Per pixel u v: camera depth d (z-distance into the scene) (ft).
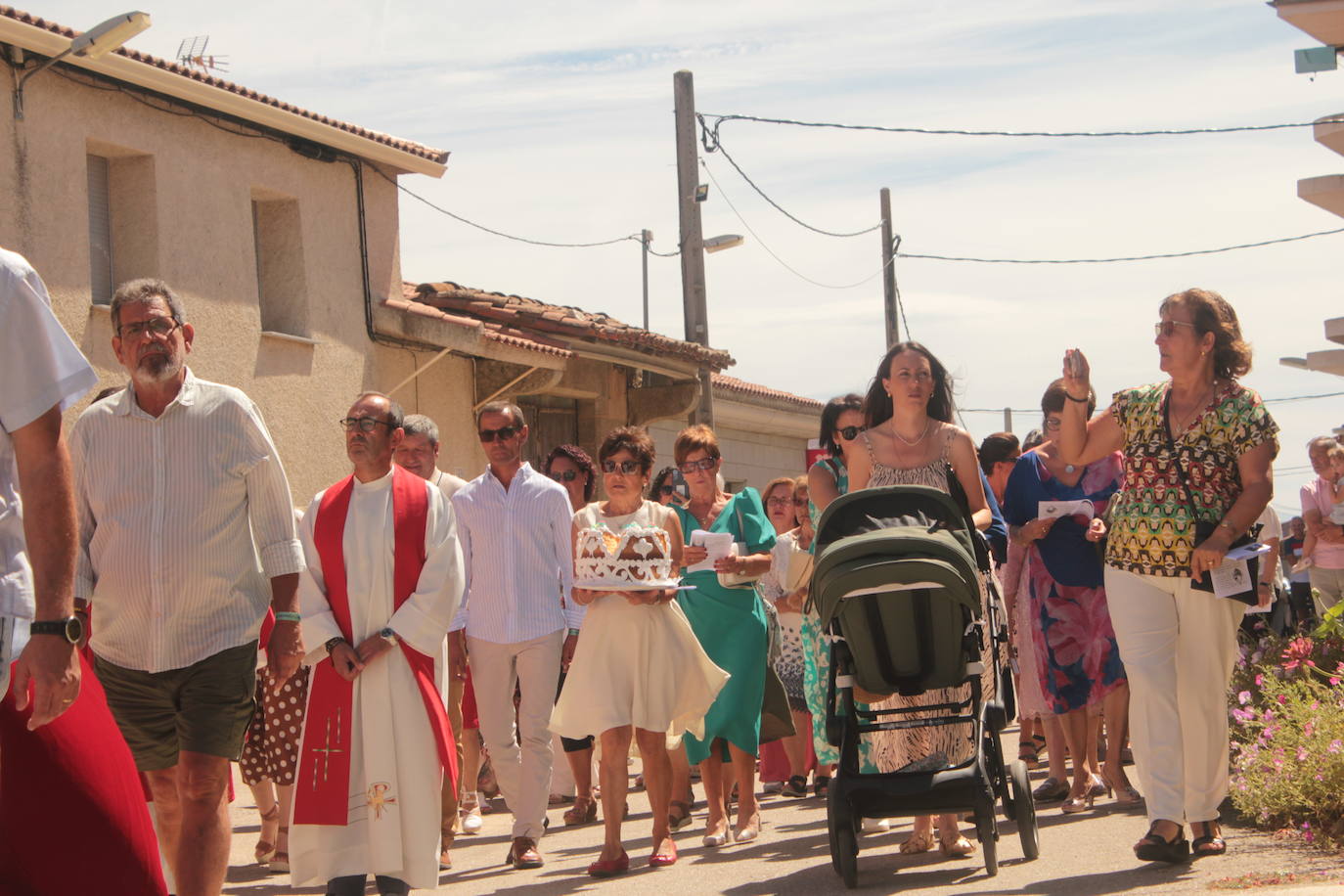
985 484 26.14
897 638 21.63
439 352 59.98
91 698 14.89
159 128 49.01
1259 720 27.22
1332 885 18.22
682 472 30.37
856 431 23.93
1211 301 22.36
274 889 25.20
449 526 22.90
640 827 31.09
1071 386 23.24
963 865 23.08
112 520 19.66
